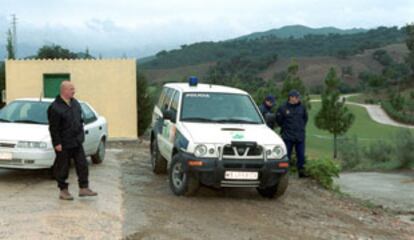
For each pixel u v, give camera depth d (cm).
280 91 2478
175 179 1016
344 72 14388
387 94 10775
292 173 1382
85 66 2108
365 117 7725
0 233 712
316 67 14888
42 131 1105
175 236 750
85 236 714
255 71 11962
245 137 975
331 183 1287
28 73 2094
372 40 17725
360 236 848
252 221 862
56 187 1034
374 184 1628
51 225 755
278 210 958
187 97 1106
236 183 956
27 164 1060
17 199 913
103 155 1419
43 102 1241
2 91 2247
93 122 1335
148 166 1401
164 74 9194
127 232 750
